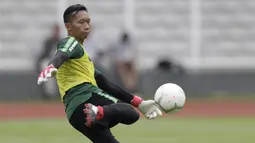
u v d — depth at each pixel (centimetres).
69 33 2498
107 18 9456
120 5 9494
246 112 7056
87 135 2438
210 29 9506
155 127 5603
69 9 2481
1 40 9244
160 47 9419
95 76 2559
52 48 8000
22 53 9225
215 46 9462
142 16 9488
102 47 8612
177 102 2525
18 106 7669
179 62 9356
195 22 9506
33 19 9350
